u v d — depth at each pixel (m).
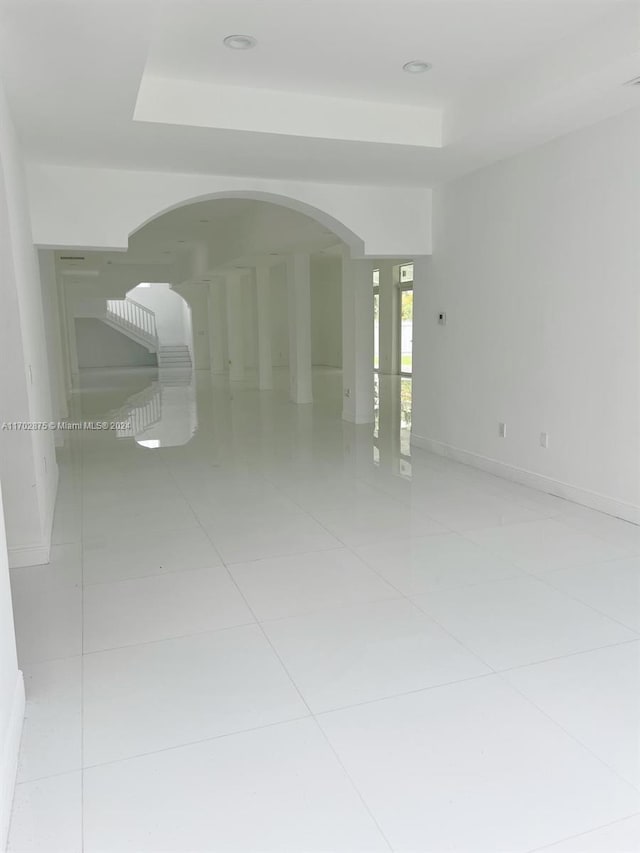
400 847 1.75
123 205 5.31
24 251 4.16
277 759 2.10
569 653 2.72
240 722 2.30
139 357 22.64
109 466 6.45
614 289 4.30
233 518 4.68
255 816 1.86
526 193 5.02
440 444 6.66
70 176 5.15
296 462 6.48
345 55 3.78
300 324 10.65
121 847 1.76
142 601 3.30
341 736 2.21
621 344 4.29
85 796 1.95
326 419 9.22
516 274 5.25
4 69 3.23
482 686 2.49
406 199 6.29
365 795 1.94
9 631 2.21
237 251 10.30
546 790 1.95
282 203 6.11
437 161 5.25
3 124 3.31
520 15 3.29
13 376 3.55
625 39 3.21
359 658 2.71
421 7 3.18
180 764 2.08
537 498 5.01
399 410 9.86
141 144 4.54
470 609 3.14
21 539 3.80
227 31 3.43
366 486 5.49
